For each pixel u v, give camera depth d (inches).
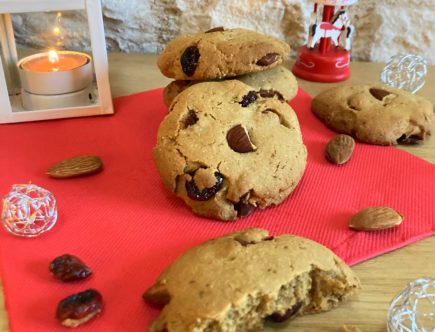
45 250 5.7
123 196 6.7
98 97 8.7
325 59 9.7
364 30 10.9
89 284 5.3
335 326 4.9
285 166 6.4
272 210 6.4
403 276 5.4
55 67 8.6
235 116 6.7
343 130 8.1
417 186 6.9
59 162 7.2
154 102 9.1
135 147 7.8
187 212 6.4
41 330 4.7
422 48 11.0
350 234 6.0
